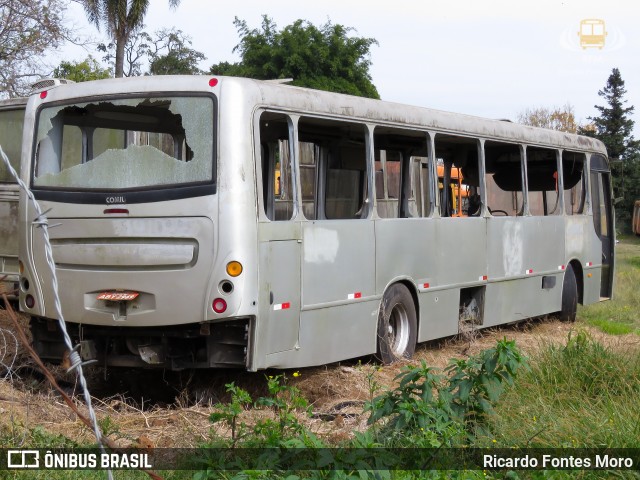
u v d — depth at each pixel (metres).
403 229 10.83
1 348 9.41
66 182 8.78
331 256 9.43
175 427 7.46
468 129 12.32
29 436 6.57
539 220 14.44
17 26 19.77
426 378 6.72
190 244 8.21
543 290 14.63
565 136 15.50
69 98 8.95
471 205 12.93
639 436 6.50
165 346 8.41
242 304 8.11
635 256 38.72
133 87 8.62
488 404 6.86
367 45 39.94
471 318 12.74
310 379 9.46
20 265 9.09
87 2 31.20
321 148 10.13
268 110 8.60
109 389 9.29
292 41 38.75
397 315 10.91
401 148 11.53
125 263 8.41
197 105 8.36
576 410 7.31
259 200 8.37
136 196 8.38
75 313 8.63
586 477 6.05
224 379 9.31
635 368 8.27
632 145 58.69
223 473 5.51
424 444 6.16
